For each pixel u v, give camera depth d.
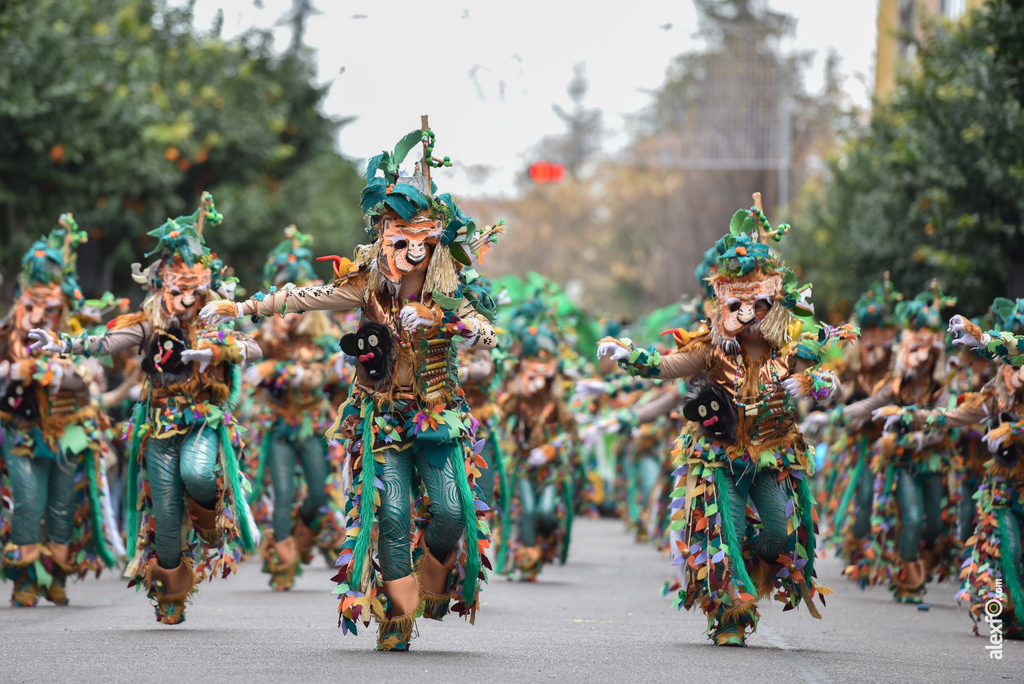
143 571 20.06
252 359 20.34
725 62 120.31
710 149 121.06
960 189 42.50
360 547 16.64
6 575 23.75
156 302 20.17
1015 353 20.94
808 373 18.88
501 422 29.58
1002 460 21.44
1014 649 19.89
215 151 71.44
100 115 54.09
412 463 17.34
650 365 18.98
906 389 26.88
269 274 29.19
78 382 24.06
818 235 59.75
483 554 17.19
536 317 29.81
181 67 72.19
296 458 27.70
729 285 18.97
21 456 23.67
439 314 17.06
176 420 19.80
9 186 52.31
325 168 89.12
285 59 86.25
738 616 18.66
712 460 18.88
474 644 18.12
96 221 55.31
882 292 29.47
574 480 31.02
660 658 16.94
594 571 31.91
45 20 50.88
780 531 18.91
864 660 17.48
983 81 40.44
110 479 34.34
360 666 15.40
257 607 23.28
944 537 27.34
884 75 85.12
